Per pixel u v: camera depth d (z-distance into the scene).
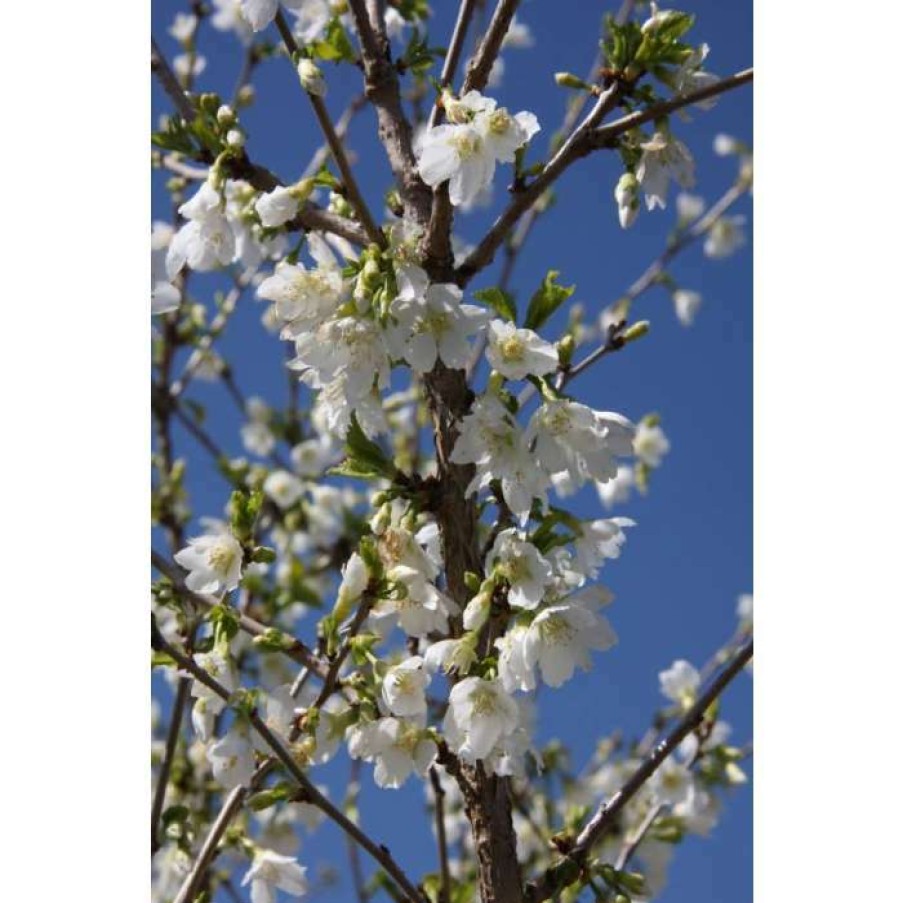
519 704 1.08
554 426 1.07
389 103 1.17
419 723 1.08
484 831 1.08
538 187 1.14
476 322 1.08
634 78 1.14
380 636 1.08
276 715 1.08
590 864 1.10
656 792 1.30
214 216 1.14
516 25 1.56
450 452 1.10
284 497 1.62
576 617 1.06
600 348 1.15
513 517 1.09
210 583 1.09
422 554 1.09
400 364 1.10
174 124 1.17
